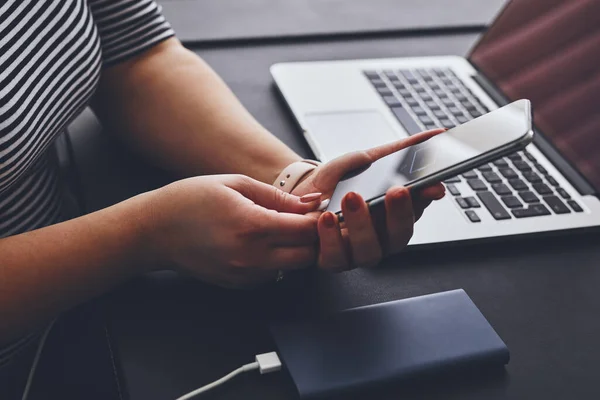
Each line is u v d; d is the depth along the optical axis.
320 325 0.51
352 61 0.89
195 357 0.50
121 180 0.68
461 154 0.50
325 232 0.51
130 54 0.71
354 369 0.48
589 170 0.70
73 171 0.73
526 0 0.88
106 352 0.81
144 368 0.49
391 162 0.55
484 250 0.63
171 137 0.67
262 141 0.66
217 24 0.95
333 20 0.99
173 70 0.71
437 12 1.04
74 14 0.62
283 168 0.64
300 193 0.60
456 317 0.52
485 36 0.91
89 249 0.52
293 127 0.78
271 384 0.49
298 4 1.02
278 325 0.51
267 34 0.94
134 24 0.71
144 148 0.69
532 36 0.85
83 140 0.73
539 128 0.78
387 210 0.50
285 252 0.53
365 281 0.58
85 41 0.63
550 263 0.62
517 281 0.59
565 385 0.50
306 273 0.58
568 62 0.79
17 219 0.63
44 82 0.58
